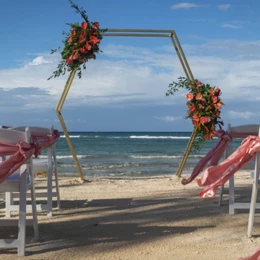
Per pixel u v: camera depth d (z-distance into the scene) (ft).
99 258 13.34
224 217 18.34
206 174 14.64
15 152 13.55
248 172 38.19
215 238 15.24
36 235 15.33
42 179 34.06
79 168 31.42
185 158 31.96
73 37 24.03
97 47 24.59
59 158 77.66
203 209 20.04
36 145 14.42
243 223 17.26
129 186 28.25
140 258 13.29
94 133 350.43
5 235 16.16
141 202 22.07
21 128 17.30
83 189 27.20
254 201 15.30
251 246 14.30
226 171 14.83
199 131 22.00
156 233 15.99
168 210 19.98
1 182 13.37
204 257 13.28
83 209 20.70
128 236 15.67
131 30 27.73
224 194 23.90
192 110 21.21
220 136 18.76
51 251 14.11
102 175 43.83
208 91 21.30
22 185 14.03
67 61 24.59
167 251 13.91
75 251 14.06
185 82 21.74
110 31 27.58
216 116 21.27
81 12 24.12
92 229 16.76
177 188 26.73
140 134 323.78
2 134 13.71
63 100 29.50
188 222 17.57
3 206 21.67
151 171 48.93
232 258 13.16
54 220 18.49
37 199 24.20
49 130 19.27
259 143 14.48
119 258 13.32
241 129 18.98
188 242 14.82
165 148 126.93
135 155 86.89
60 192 26.05
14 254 13.89
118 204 21.68
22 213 13.85
